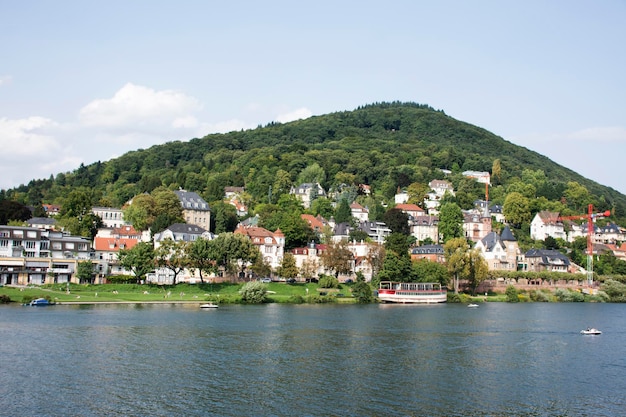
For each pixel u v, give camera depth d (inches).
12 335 5270.7
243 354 4827.8
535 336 6136.8
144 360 4522.6
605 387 4121.6
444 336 5959.6
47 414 3314.5
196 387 3858.3
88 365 4330.7
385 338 5723.4
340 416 3373.5
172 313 6998.0
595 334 6358.3
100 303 7682.1
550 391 3993.6
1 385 3791.8
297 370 4355.3
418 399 3730.3
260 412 3412.9
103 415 3321.9
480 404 3673.7
